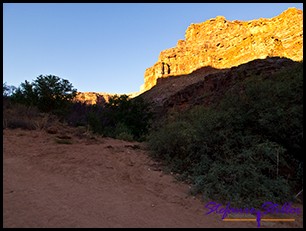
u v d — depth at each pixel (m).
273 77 7.63
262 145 4.89
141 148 8.89
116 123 16.59
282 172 4.90
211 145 5.91
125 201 3.78
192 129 6.45
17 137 8.15
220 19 102.69
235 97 6.83
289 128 5.12
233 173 4.55
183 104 28.84
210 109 7.93
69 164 5.67
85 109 17.64
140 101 18.83
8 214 2.88
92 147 7.97
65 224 2.77
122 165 6.16
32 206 3.18
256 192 4.06
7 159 5.59
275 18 69.69
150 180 5.15
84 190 4.10
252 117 5.91
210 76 28.59
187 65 93.62
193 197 4.25
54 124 11.42
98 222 2.92
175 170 5.89
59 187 4.11
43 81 14.03
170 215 3.39
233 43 80.75
